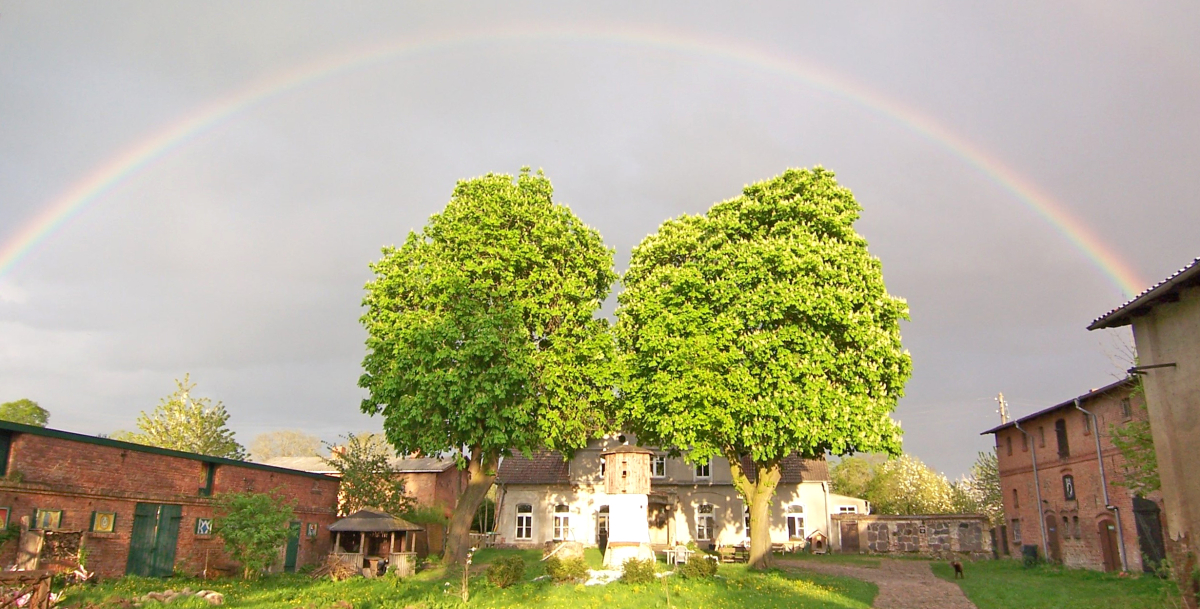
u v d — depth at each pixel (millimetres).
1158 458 14461
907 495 61562
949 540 42312
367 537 33531
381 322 29297
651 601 21500
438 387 26969
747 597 22000
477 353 27125
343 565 27875
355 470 35281
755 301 26828
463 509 30844
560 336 29781
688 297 28500
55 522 20469
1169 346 14305
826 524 44375
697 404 26750
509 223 31016
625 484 29734
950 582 26875
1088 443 32312
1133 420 27516
